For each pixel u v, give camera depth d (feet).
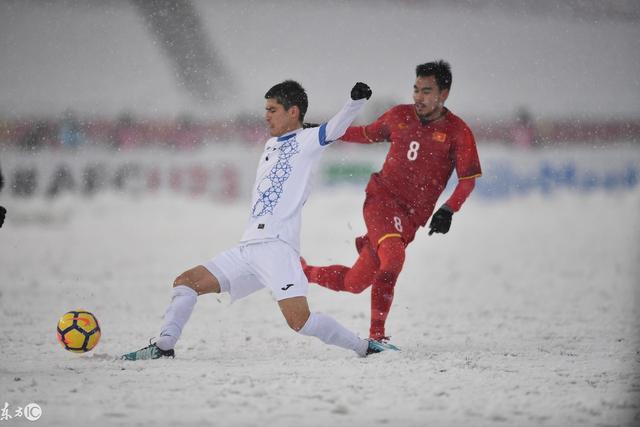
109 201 267.80
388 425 44.96
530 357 69.72
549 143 324.19
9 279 134.21
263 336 84.02
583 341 80.94
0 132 286.66
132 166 280.51
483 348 76.13
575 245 186.50
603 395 52.85
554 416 47.14
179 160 280.51
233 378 57.52
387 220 75.92
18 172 276.00
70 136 291.58
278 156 68.28
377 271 76.48
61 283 130.41
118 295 118.32
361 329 90.99
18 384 55.88
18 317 96.84
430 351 73.51
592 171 302.86
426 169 76.74
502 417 46.75
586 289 124.36
